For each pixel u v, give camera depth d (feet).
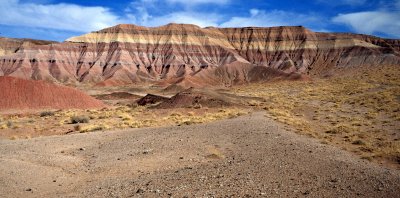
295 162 55.31
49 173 55.31
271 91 317.01
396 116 126.93
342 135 89.71
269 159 57.77
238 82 594.24
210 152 66.28
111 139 87.92
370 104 171.22
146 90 481.46
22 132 111.14
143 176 51.98
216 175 49.32
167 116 146.92
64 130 113.80
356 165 54.03
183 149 70.38
